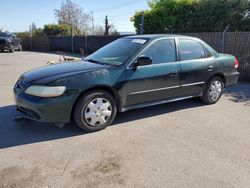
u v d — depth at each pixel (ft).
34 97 11.82
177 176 9.37
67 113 12.14
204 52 17.44
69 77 12.11
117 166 9.99
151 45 14.73
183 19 42.19
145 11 48.52
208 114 16.40
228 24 36.06
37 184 8.76
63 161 10.28
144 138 12.58
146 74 14.30
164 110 16.97
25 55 64.03
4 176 9.17
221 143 12.17
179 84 16.01
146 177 9.28
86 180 9.05
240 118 15.78
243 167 10.04
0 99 19.03
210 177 9.33
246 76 28.48
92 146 11.62
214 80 18.21
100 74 12.83
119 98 13.66
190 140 12.46
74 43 72.49
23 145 11.57
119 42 16.55
